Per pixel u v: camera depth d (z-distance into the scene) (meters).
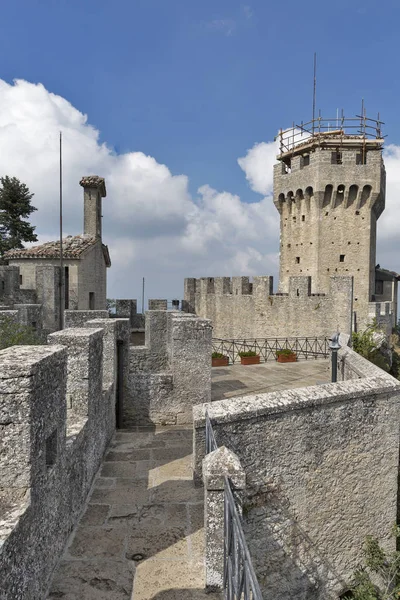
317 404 6.79
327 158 37.09
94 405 6.93
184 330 9.98
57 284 19.64
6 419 3.64
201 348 10.08
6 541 3.15
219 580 4.43
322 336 24.86
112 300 36.16
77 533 5.41
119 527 5.60
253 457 6.20
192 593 4.40
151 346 14.05
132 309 22.23
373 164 36.88
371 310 34.88
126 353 9.77
